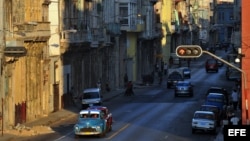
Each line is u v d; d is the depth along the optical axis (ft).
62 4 241.14
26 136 166.20
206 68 434.71
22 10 196.44
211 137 166.20
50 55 229.86
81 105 244.22
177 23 504.84
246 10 158.40
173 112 221.05
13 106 186.29
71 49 246.68
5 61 178.91
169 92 308.60
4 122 176.76
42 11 217.15
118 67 336.29
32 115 206.08
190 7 610.65
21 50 180.55
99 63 301.84
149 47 417.08
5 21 179.73
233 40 297.94
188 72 379.76
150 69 418.72
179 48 128.06
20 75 194.39
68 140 157.48
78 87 268.21
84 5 271.49
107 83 314.55
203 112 176.45
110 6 320.70
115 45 329.93
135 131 173.88
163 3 468.34
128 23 341.41
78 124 162.71
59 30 237.04
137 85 348.79
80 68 270.87
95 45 282.97
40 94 214.69
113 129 178.09
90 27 281.33
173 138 161.79
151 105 246.06
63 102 242.37
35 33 204.64
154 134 168.35
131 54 361.30
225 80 370.32
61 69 240.53
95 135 162.20
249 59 157.38
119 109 231.50
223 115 199.72
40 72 215.31
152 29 403.13
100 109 168.55
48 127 182.50
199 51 127.95
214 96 218.38
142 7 373.81
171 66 469.57
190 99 271.08
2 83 176.55
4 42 178.09
